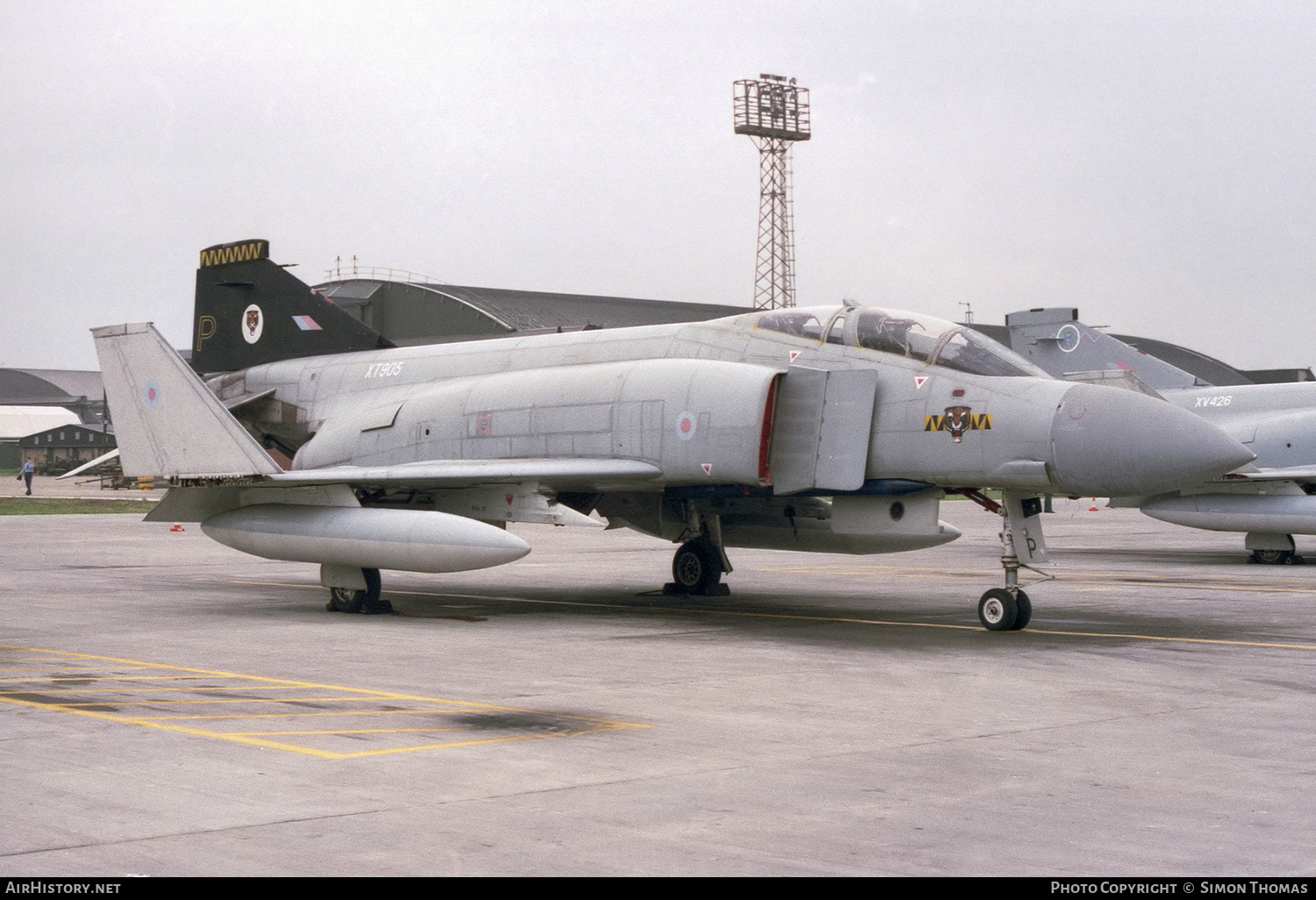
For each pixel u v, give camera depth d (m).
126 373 15.32
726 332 14.49
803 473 13.21
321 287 59.78
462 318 54.38
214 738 7.28
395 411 16.58
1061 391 12.05
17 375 149.00
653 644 11.78
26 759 6.69
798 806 5.77
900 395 12.93
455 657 10.86
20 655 10.95
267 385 19.30
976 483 12.52
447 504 15.45
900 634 12.52
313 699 8.67
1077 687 9.24
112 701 8.57
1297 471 21.83
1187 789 6.12
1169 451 11.54
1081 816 5.63
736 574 21.00
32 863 4.85
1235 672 9.97
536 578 20.08
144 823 5.43
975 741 7.26
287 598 16.38
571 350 15.83
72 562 23.11
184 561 23.58
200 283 20.80
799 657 10.86
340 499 14.62
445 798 5.88
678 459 13.50
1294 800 5.93
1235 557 24.66
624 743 7.17
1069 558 24.52
